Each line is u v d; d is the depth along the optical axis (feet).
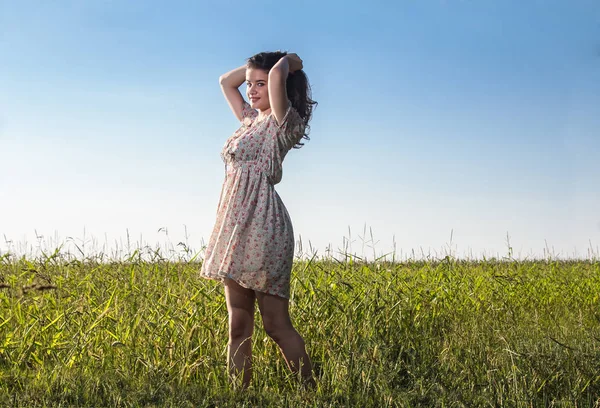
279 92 12.98
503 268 31.58
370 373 13.50
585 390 13.14
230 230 13.23
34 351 15.03
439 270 26.43
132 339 15.48
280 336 13.23
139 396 12.64
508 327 19.69
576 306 25.08
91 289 20.25
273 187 13.51
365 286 19.80
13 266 24.21
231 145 13.66
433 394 12.79
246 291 13.41
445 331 18.47
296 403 12.21
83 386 12.98
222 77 15.03
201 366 14.21
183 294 19.21
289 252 13.29
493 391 12.68
